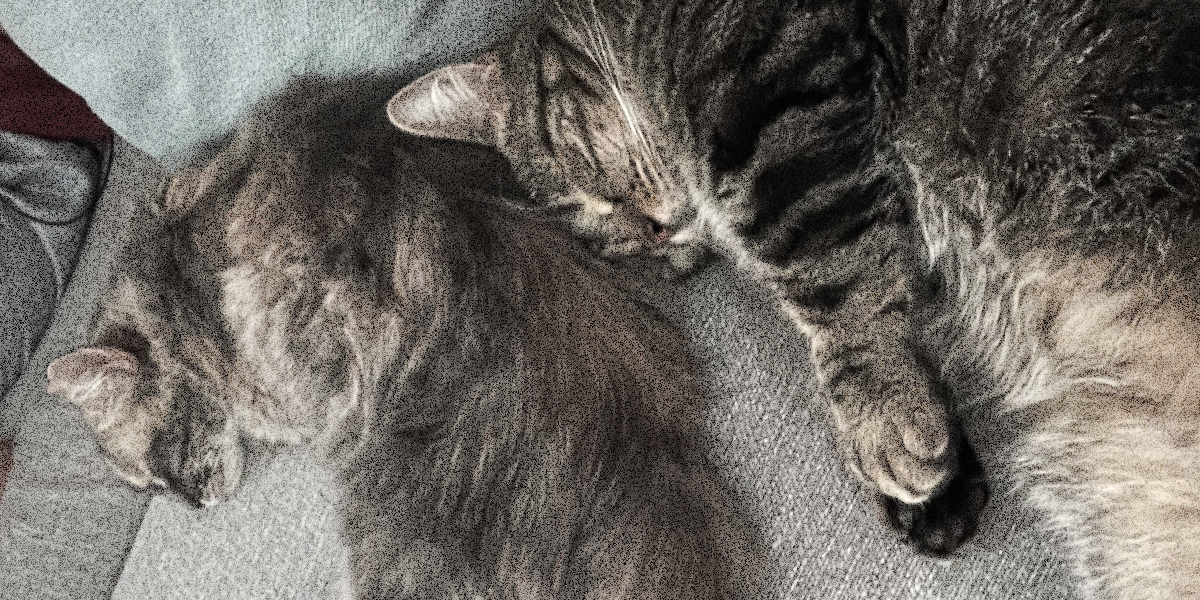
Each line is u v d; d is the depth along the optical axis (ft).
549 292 1.77
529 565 1.71
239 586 2.06
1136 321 1.39
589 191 1.77
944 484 1.58
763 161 1.57
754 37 1.55
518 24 1.84
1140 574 1.49
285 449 1.99
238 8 1.88
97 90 2.01
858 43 1.51
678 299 1.83
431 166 1.84
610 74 1.66
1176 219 1.34
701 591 1.69
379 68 1.88
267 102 1.90
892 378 1.57
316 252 1.73
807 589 1.73
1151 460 1.43
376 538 1.79
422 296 1.73
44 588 2.24
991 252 1.49
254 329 1.78
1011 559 1.61
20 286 2.22
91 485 2.21
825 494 1.73
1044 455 1.54
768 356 1.78
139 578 2.17
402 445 1.77
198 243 1.82
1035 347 1.49
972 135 1.45
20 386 2.32
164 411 1.90
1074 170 1.39
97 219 2.31
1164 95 1.34
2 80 2.19
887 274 1.57
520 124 1.79
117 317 1.90
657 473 1.73
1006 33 1.41
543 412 1.71
